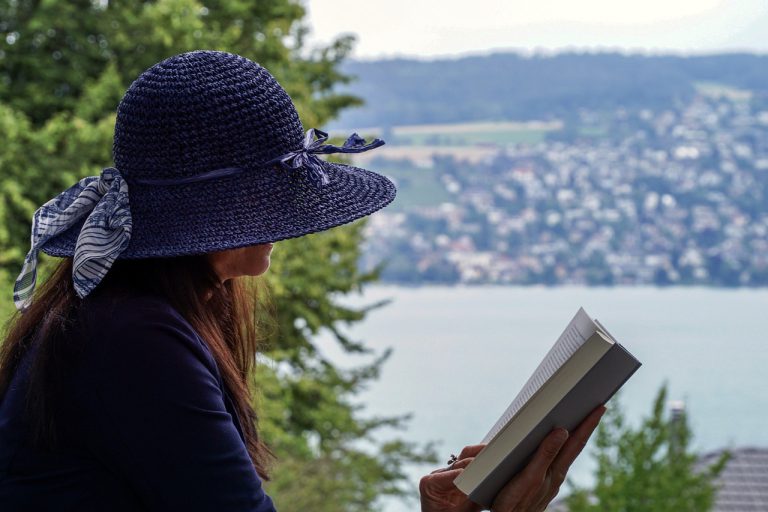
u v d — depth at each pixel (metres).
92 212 1.51
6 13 13.27
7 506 1.44
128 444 1.40
